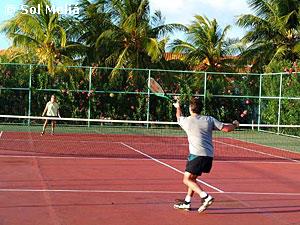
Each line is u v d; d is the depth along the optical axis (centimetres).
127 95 2597
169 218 742
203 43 3222
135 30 2838
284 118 2400
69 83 2553
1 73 2488
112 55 2809
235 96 2605
